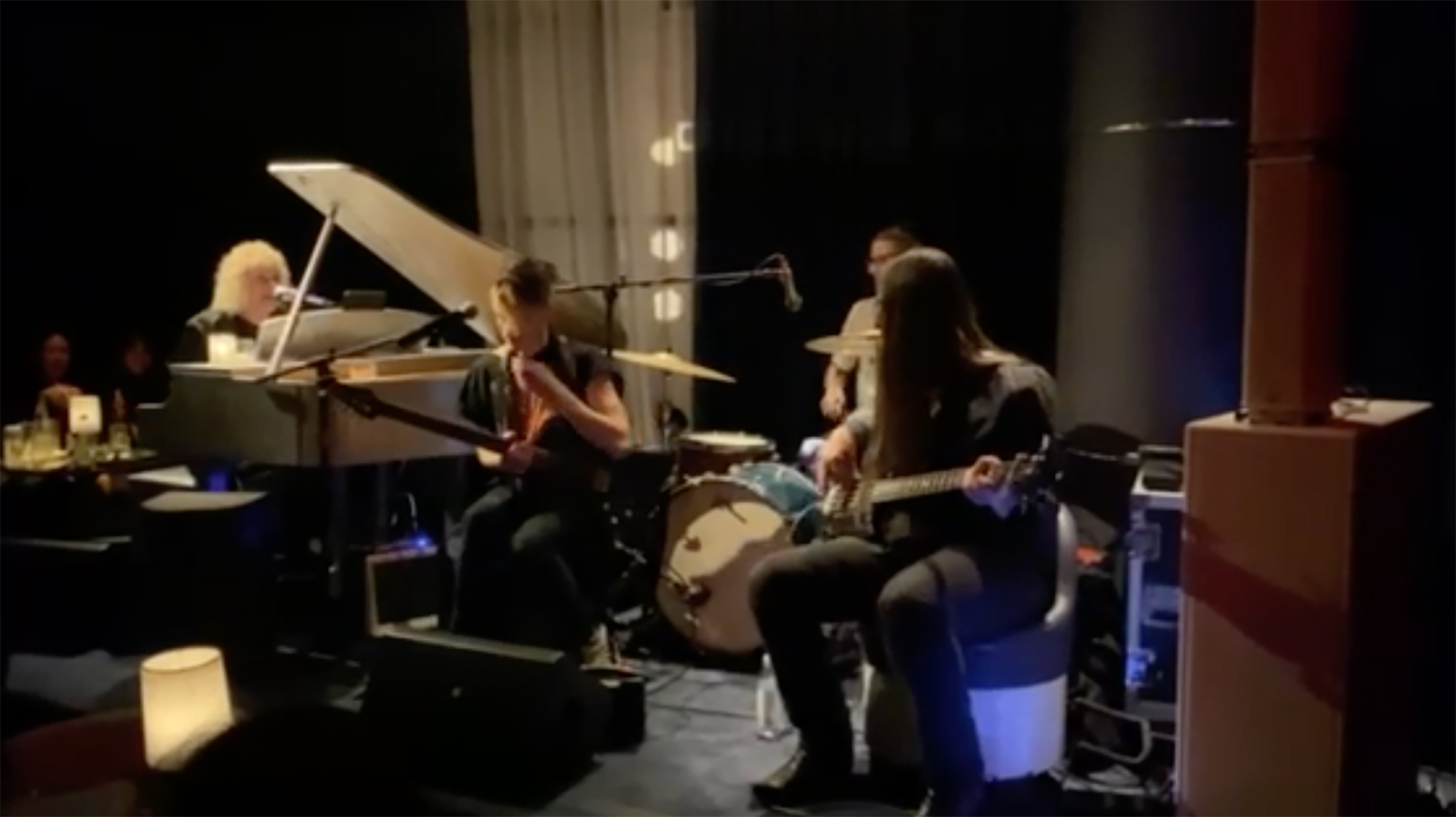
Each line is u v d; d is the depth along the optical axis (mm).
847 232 4469
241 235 5344
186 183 5359
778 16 4480
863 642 2945
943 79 4293
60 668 3801
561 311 4320
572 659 3045
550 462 3438
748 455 3881
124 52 5305
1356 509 2365
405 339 3477
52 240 5367
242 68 5273
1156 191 3344
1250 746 2475
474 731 2973
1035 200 4219
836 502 2865
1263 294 2447
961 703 2584
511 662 2973
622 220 4926
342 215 3795
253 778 902
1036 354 4254
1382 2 3193
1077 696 3119
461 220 5141
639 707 3264
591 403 3424
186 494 3867
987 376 2645
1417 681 2910
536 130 5020
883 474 2727
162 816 949
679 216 4840
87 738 2168
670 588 3836
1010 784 2904
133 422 4605
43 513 3998
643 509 4094
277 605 3941
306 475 4031
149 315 5414
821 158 4477
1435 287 3184
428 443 3611
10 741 2146
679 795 2932
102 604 3928
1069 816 2771
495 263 3934
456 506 4219
